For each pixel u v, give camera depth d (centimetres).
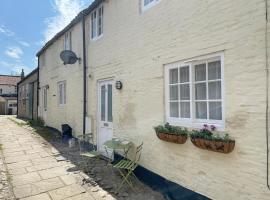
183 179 423
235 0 338
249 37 320
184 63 429
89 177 557
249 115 318
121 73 631
